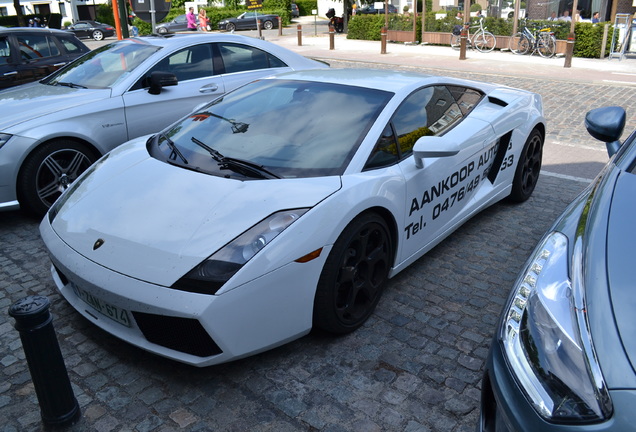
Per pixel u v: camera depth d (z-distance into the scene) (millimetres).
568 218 2246
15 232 4484
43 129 4484
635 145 2617
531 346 1704
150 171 3148
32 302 2262
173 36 5941
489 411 1880
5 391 2678
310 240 2646
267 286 2527
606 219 2047
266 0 40969
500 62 15828
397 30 22328
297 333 2758
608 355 1556
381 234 3113
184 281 2426
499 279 3740
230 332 2471
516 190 4879
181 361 2523
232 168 3049
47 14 32562
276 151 3168
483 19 18625
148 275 2482
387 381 2736
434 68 14656
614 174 2404
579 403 1510
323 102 3547
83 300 2857
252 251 2514
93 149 4836
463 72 13836
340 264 2828
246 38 6184
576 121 8562
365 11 33750
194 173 3043
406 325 3201
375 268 3209
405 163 3352
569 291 1797
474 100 4449
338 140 3211
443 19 20531
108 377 2762
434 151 3146
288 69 6359
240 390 2672
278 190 2805
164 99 5281
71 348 2980
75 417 2455
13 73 8227
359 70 4230
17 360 2912
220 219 2643
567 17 17156
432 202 3592
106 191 3070
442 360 2900
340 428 2441
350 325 3047
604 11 21641
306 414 2521
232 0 42719
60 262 2756
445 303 3436
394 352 2957
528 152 4895
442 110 3938
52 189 4633
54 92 5141
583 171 6129
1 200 4398
